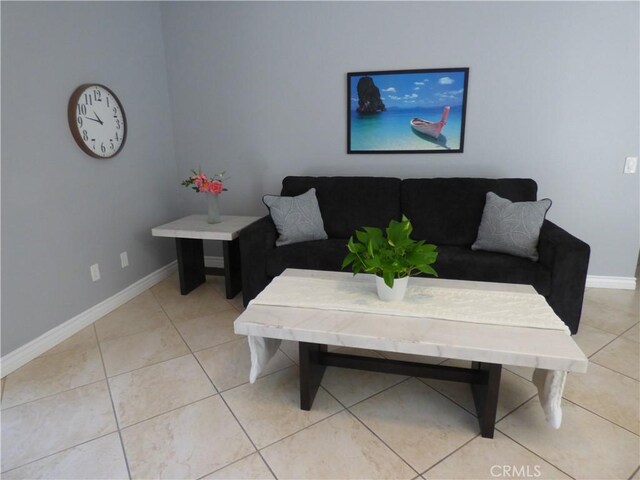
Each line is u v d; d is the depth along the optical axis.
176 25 3.23
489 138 2.95
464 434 1.56
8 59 1.99
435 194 2.80
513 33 2.75
